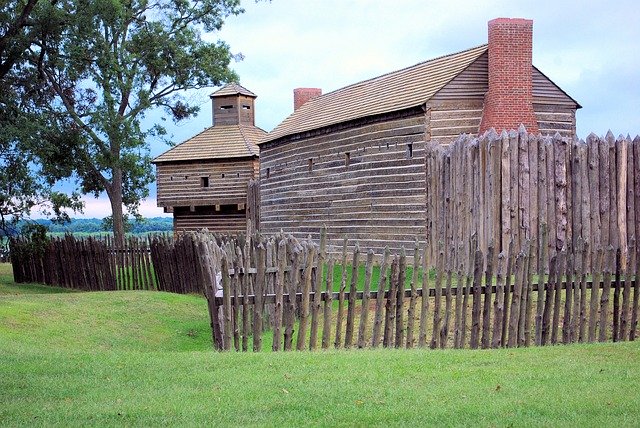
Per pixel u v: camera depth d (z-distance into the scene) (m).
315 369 12.32
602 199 23.62
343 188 37.22
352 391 10.78
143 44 53.91
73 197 52.69
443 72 32.44
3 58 37.06
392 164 32.91
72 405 10.45
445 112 30.78
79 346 17.92
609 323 17.80
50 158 37.22
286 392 10.82
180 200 60.12
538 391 10.54
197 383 11.60
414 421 9.23
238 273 15.25
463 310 15.48
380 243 33.72
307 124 41.97
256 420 9.51
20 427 9.38
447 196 27.48
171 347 19.44
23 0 37.75
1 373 12.50
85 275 34.50
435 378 11.53
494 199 24.45
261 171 48.97
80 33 38.97
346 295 15.52
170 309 24.69
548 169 23.94
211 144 60.50
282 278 15.23
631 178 23.70
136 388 11.39
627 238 23.59
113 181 55.12
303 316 15.26
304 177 41.59
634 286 16.47
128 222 67.56
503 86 30.16
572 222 23.77
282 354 13.94
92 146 44.22
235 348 15.21
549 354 13.45
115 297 25.84
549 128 31.45
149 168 60.16
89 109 47.22
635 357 12.93
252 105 63.50
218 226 60.19
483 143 25.08
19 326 18.88
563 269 15.92
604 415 9.30
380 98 36.00
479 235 25.11
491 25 30.39
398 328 15.51
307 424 9.25
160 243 32.22
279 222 45.31
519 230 24.06
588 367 12.12
